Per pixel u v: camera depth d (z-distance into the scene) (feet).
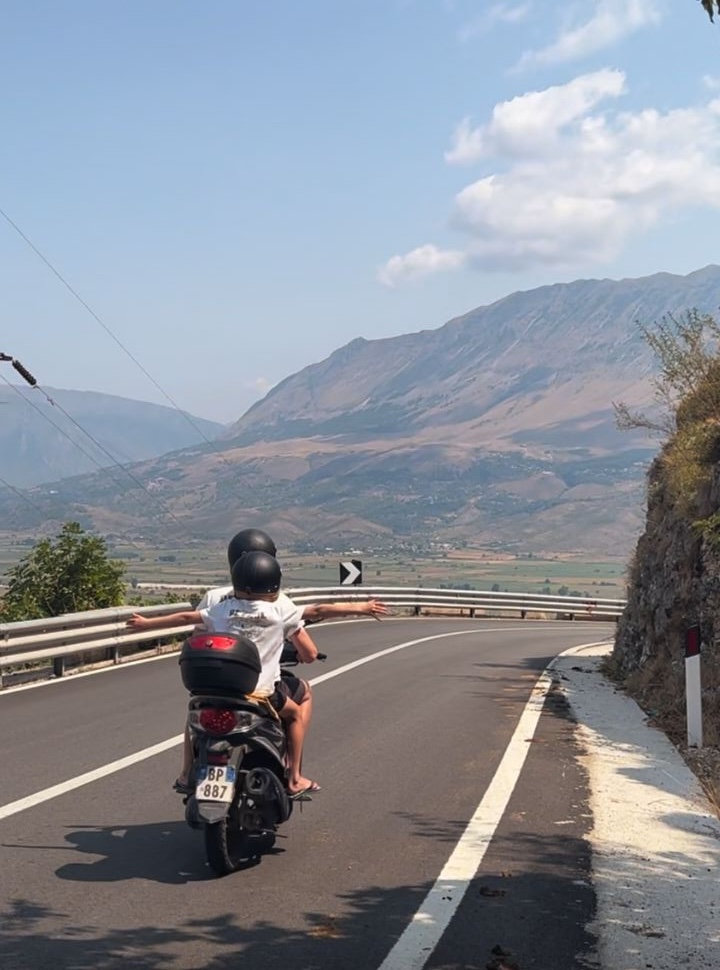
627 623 59.82
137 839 23.49
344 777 30.07
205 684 21.36
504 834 24.12
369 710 42.73
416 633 89.45
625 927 18.24
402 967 16.43
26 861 21.74
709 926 18.38
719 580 46.11
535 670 59.57
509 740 36.11
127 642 60.49
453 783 29.35
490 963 16.58
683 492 52.95
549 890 20.17
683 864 22.02
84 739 35.22
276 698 22.67
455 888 20.26
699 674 35.70
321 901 19.48
